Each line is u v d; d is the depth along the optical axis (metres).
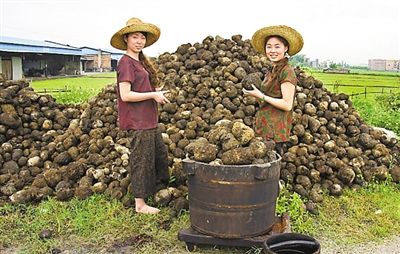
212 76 6.60
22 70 20.48
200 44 7.26
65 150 6.14
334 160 5.77
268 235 4.02
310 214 4.97
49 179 5.48
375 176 6.04
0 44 18.88
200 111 6.13
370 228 4.71
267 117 4.59
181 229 4.34
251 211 3.86
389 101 13.13
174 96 6.34
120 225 4.60
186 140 5.74
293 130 5.88
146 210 4.84
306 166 5.62
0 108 6.45
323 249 4.22
